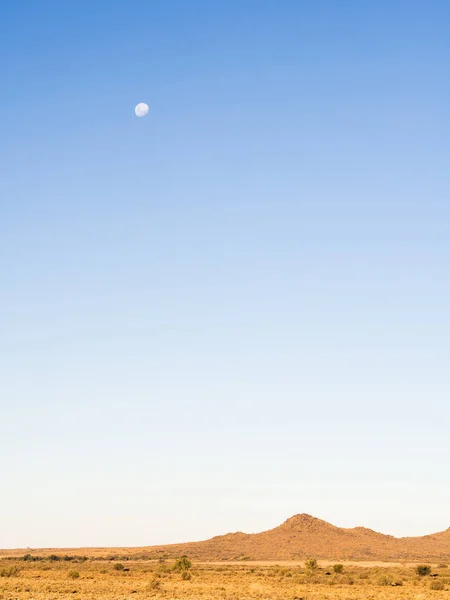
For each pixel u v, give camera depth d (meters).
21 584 83.56
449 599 69.62
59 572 124.56
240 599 67.25
